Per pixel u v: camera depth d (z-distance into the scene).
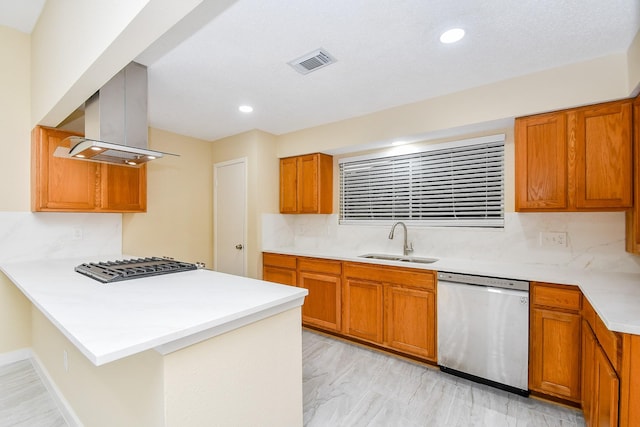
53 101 2.03
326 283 3.23
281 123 3.52
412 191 3.31
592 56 2.04
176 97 2.75
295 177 3.87
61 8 1.89
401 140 3.13
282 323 1.52
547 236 2.51
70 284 1.69
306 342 3.10
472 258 2.88
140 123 2.18
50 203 2.54
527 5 1.56
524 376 2.10
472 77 2.36
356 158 3.68
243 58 2.08
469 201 2.94
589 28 1.74
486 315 2.25
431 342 2.52
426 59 2.09
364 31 1.78
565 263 2.44
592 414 1.59
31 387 2.25
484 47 1.94
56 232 2.78
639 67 1.76
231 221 4.03
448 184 3.06
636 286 1.78
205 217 4.22
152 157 2.30
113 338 0.95
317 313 3.31
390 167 3.47
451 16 1.64
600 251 2.31
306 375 2.43
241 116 3.27
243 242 3.88
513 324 2.14
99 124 2.02
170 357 1.05
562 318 1.97
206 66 2.18
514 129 2.49
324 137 3.55
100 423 1.50
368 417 1.92
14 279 1.85
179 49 1.96
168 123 3.51
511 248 2.67
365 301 2.93
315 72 2.28
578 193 2.11
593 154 2.07
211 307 1.28
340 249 3.80
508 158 2.69
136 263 2.28
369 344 2.97
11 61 2.53
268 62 2.13
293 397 1.58
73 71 1.70
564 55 2.03
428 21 1.68
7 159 2.51
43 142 2.51
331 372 2.48
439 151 3.11
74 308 1.25
